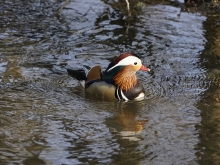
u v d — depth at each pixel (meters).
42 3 26.48
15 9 25.36
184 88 17.67
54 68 19.03
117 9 25.95
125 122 14.91
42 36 22.11
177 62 19.88
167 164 12.40
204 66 19.56
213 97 16.91
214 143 13.59
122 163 12.40
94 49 20.98
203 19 24.62
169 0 27.30
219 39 22.09
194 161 12.58
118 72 16.69
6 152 12.75
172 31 23.03
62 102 16.31
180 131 14.34
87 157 12.66
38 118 14.93
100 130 14.32
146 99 16.78
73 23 23.86
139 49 21.06
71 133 14.04
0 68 18.70
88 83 17.39
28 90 17.06
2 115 15.00
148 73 18.86
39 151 12.88
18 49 20.56
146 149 13.19
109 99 16.77
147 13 25.34
